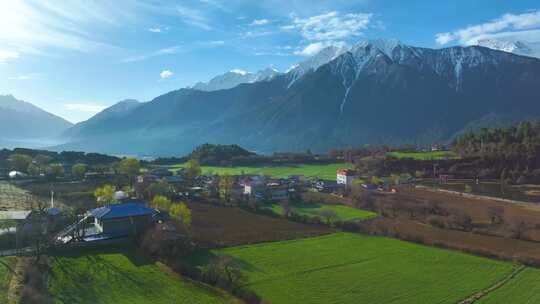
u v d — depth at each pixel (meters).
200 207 150.38
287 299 74.31
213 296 72.56
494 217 138.25
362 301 74.38
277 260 95.25
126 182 193.50
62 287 73.38
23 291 67.56
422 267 92.44
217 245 104.12
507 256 99.44
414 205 158.75
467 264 94.81
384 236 118.50
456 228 128.12
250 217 138.38
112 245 97.56
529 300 75.94
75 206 134.12
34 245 94.19
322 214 137.00
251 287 79.31
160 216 110.38
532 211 153.62
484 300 75.75
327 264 93.19
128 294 71.75
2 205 139.25
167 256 90.94
